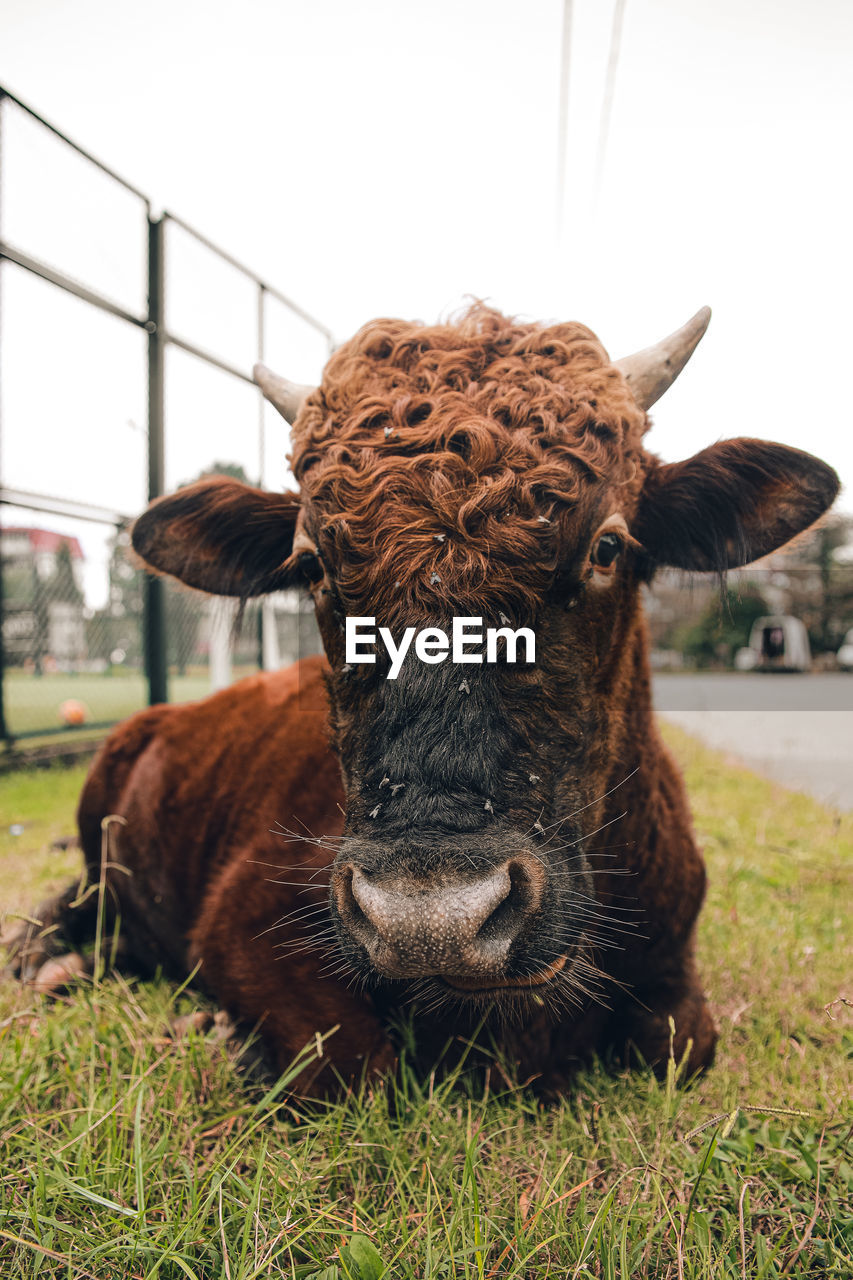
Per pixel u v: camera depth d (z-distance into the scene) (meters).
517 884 1.78
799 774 9.30
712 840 5.46
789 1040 2.68
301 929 2.50
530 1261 1.69
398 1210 1.84
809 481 2.51
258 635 12.36
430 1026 2.47
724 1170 1.93
